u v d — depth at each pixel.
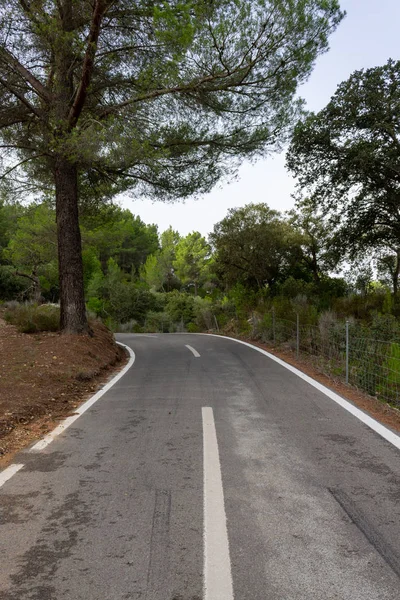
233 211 31.39
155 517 3.45
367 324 13.85
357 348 9.52
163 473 4.34
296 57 11.61
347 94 18.30
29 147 13.53
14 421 6.29
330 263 26.67
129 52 12.05
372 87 18.12
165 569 2.78
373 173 18.81
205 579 2.67
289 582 2.63
